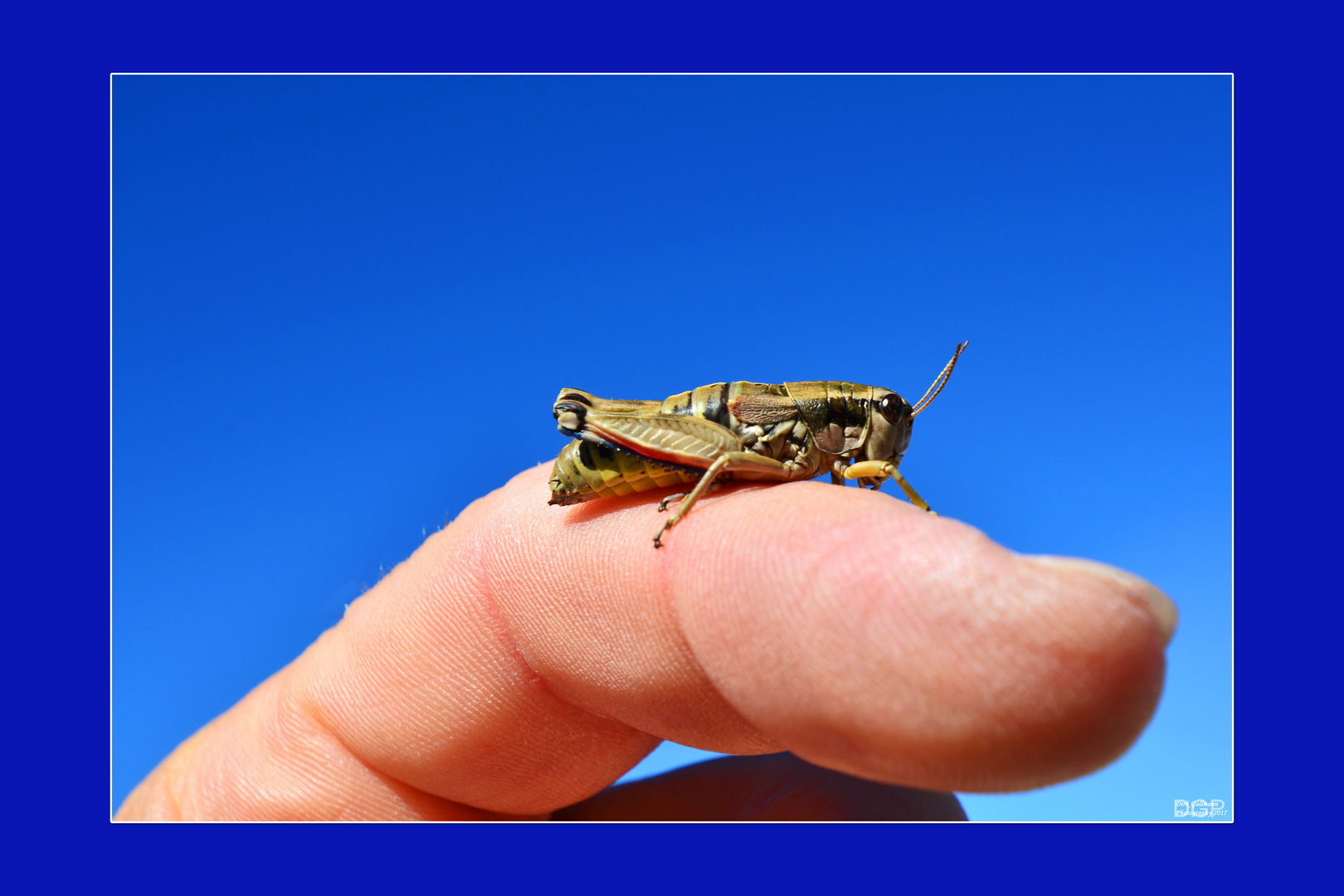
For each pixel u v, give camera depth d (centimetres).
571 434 19
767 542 19
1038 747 18
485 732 20
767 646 19
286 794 21
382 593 21
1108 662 18
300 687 21
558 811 21
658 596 19
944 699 18
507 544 20
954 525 18
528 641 20
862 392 20
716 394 20
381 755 21
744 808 21
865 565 18
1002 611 18
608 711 20
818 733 18
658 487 20
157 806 21
